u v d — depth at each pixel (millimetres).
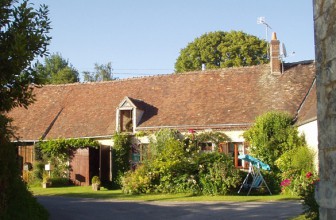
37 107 32000
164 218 14195
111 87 31906
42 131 29562
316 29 4727
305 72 27547
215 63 50875
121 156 27000
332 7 4395
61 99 32406
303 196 11711
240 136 24953
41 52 8633
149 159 24359
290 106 25328
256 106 26156
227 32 51188
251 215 14367
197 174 21781
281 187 21984
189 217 14289
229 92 27984
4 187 9188
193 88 29203
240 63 49062
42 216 11023
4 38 8297
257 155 23344
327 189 4484
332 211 4387
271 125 23500
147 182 22219
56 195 21891
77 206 17016
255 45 49219
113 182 26625
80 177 27547
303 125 22609
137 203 18000
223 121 25703
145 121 27500
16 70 8125
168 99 28875
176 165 21969
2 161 8992
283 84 27156
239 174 21891
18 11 8344
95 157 27938
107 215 14805
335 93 4352
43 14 8672
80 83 33469
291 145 22906
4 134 8789
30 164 29047
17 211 9844
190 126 26047
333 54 4379
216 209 16031
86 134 28375
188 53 52000
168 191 22016
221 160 21766
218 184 21172
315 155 20578
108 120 28891
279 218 13469
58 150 28109
